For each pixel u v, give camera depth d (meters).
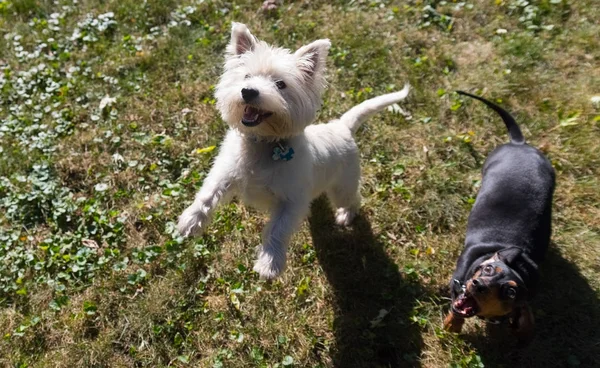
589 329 1.06
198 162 1.32
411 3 1.72
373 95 1.47
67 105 1.43
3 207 1.22
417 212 1.25
